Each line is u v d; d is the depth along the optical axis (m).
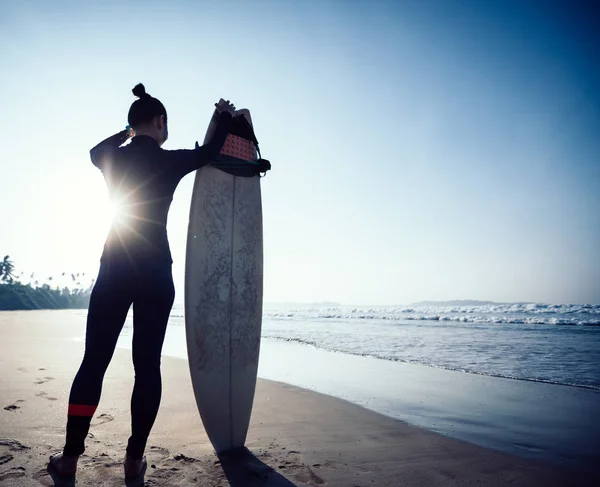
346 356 6.50
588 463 1.95
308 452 1.99
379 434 2.37
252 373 2.18
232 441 2.02
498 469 1.85
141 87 1.76
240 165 2.35
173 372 4.37
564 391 3.80
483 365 5.49
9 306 74.00
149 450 1.92
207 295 2.15
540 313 22.45
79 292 106.06
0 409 2.43
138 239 1.61
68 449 1.51
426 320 20.31
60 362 4.62
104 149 1.70
